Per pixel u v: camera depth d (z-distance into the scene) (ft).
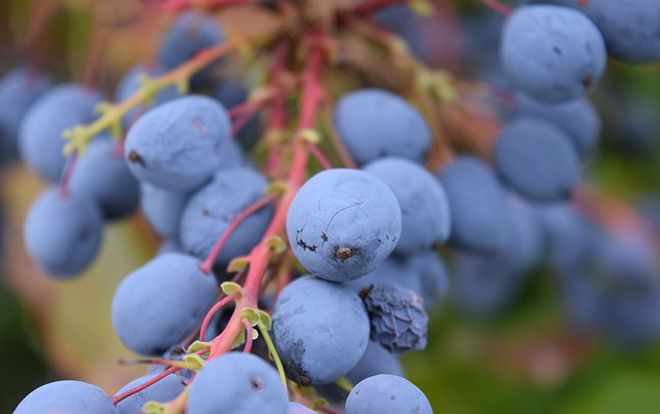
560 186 0.73
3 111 0.84
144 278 0.65
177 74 0.70
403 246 0.66
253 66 0.74
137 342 0.64
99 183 0.73
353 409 0.61
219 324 0.65
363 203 0.61
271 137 0.70
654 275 0.90
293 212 0.62
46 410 0.60
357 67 0.74
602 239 0.90
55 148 0.77
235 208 0.66
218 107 0.68
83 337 0.88
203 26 0.75
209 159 0.67
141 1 0.80
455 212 0.71
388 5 0.73
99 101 0.79
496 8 0.69
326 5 0.73
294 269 0.65
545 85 0.68
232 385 0.58
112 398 0.61
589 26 0.68
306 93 0.70
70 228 0.73
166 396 0.61
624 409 0.85
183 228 0.67
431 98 0.75
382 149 0.69
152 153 0.66
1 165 0.86
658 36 0.68
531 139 0.73
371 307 0.64
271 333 0.62
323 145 0.71
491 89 0.76
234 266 0.64
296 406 0.59
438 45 0.85
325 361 0.61
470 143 0.76
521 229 0.83
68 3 0.87
